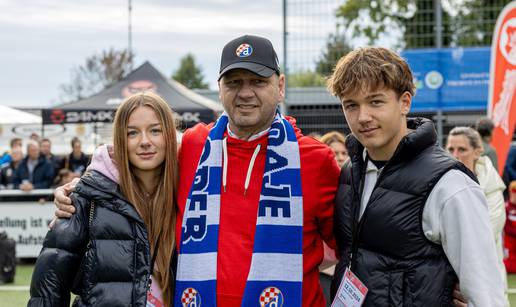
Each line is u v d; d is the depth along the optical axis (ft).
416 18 29.73
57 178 37.58
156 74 41.86
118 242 9.59
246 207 9.92
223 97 10.03
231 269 9.67
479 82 28.86
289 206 9.95
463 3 31.17
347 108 9.03
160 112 10.12
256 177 10.04
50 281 9.53
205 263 9.73
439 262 8.53
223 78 10.00
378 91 8.73
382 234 8.68
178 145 10.71
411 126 9.41
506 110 28.30
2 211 34.42
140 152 9.98
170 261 10.08
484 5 31.53
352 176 9.34
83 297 9.53
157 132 10.09
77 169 40.40
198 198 10.05
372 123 8.78
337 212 9.54
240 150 10.15
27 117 38.88
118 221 9.64
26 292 26.58
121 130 9.98
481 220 8.41
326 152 10.19
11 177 37.86
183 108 38.40
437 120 29.37
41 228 34.30
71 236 9.62
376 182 8.91
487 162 16.16
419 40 29.86
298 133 10.52
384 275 8.65
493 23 30.83
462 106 29.01
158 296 9.96
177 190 10.38
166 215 10.16
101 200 9.69
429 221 8.49
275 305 9.65
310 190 10.05
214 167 10.12
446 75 29.09
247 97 9.86
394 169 8.79
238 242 9.78
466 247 8.27
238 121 9.93
